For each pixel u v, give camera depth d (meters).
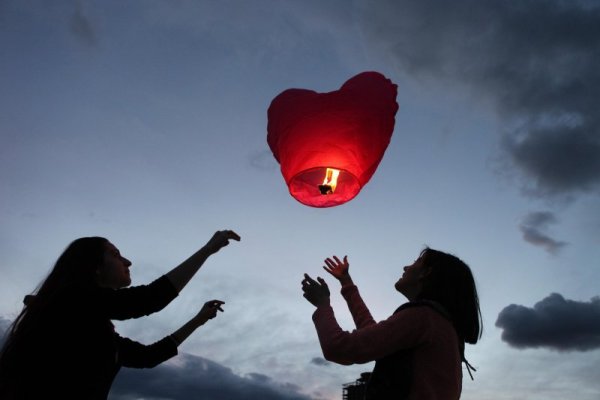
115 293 2.55
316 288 2.58
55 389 2.35
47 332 2.42
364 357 2.21
